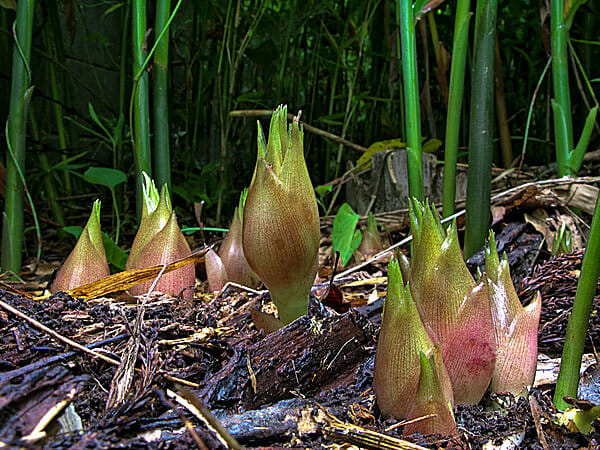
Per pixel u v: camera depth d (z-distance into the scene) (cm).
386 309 17
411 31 30
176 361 19
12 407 14
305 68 76
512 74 80
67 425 15
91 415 16
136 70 33
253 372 19
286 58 67
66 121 72
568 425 17
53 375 15
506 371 18
